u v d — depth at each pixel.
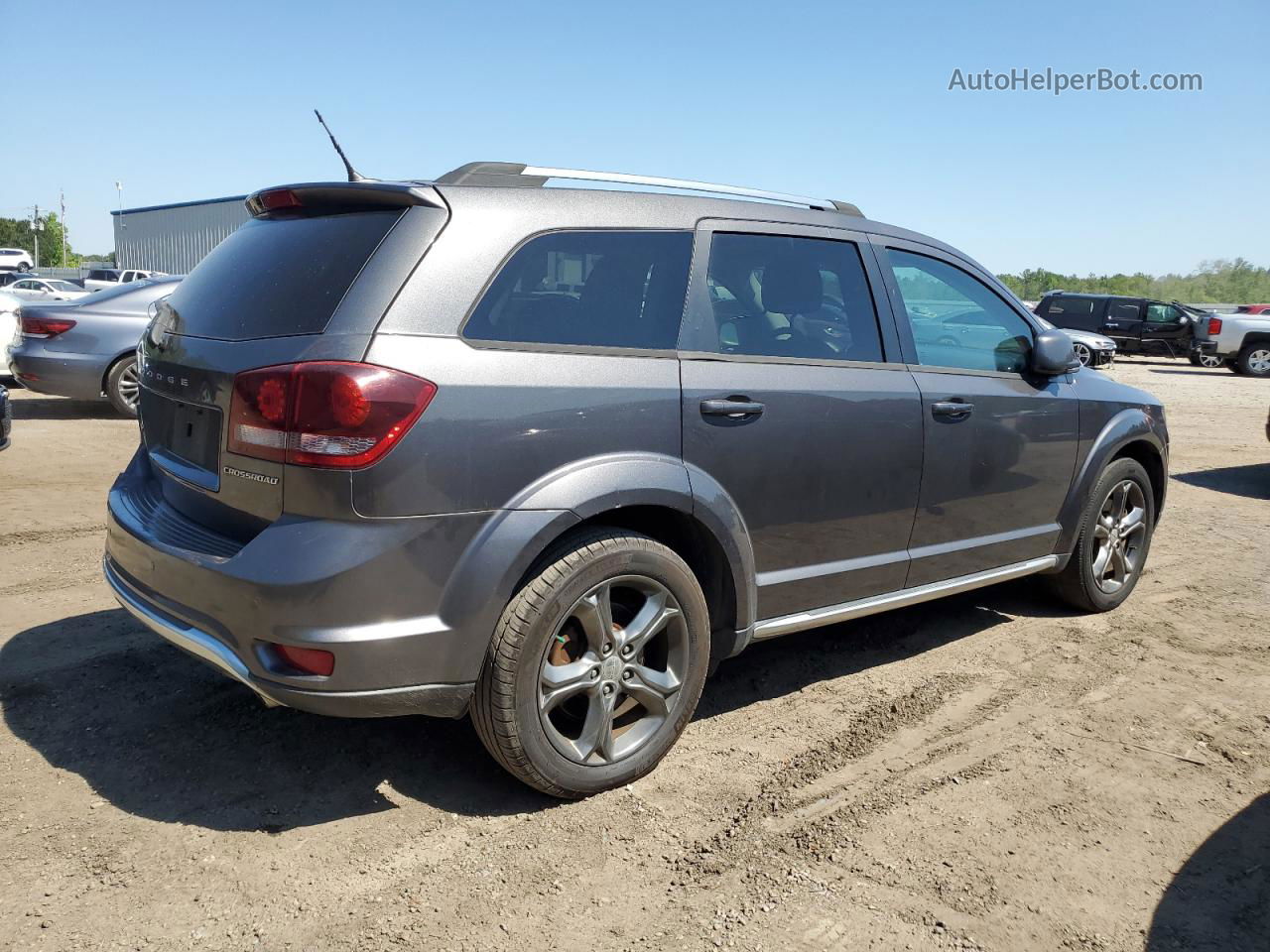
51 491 6.49
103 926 2.27
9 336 11.62
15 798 2.78
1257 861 2.72
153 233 36.78
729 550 3.10
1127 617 4.81
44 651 3.82
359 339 2.46
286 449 2.44
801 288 3.48
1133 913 2.47
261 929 2.28
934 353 3.86
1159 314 24.86
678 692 3.04
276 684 2.47
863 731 3.45
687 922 2.37
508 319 2.70
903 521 3.70
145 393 3.17
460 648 2.57
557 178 2.97
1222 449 10.79
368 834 2.69
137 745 3.12
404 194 2.66
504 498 2.61
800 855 2.66
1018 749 3.35
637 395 2.87
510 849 2.64
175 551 2.64
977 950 2.30
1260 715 3.69
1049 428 4.26
